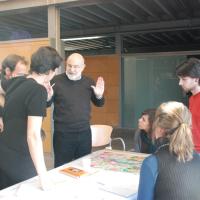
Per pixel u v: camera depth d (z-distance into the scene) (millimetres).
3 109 2055
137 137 3018
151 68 8078
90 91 3100
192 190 1447
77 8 6027
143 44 9977
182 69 2408
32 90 1925
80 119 2988
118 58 8258
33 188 1871
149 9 6223
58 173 2180
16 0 5363
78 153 3061
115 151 2781
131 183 1964
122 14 6715
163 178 1455
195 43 9492
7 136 2000
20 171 1987
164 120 1506
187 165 1472
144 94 8164
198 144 2334
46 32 8375
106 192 1819
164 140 1525
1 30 8266
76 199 1714
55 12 5145
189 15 6758
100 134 3674
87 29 8266
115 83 8312
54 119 3035
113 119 8352
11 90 2068
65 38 8578
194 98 2445
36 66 1967
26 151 1981
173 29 7383
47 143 5211
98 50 10859
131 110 8289
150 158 1501
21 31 8516
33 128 1856
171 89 7898
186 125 1482
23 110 1942
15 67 2438
